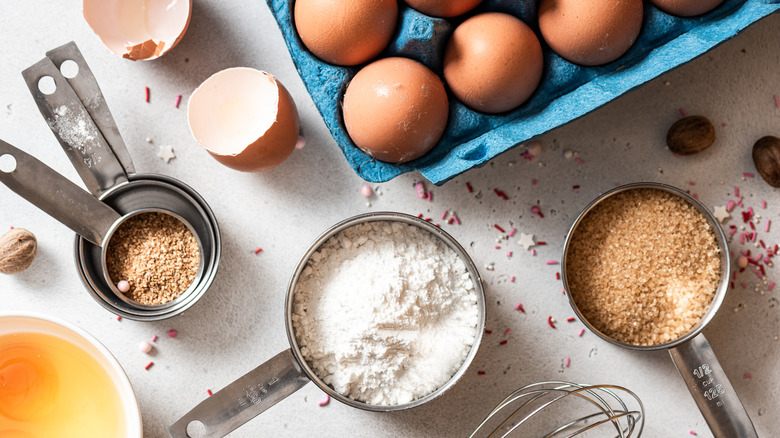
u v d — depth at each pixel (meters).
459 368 0.52
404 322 0.51
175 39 0.51
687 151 0.53
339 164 0.54
